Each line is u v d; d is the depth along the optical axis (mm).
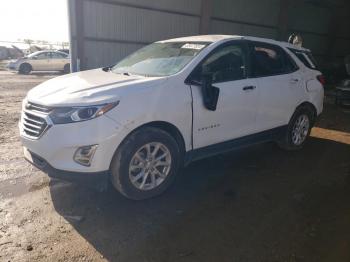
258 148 5977
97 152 3473
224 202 3986
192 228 3439
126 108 3596
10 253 2969
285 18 17797
